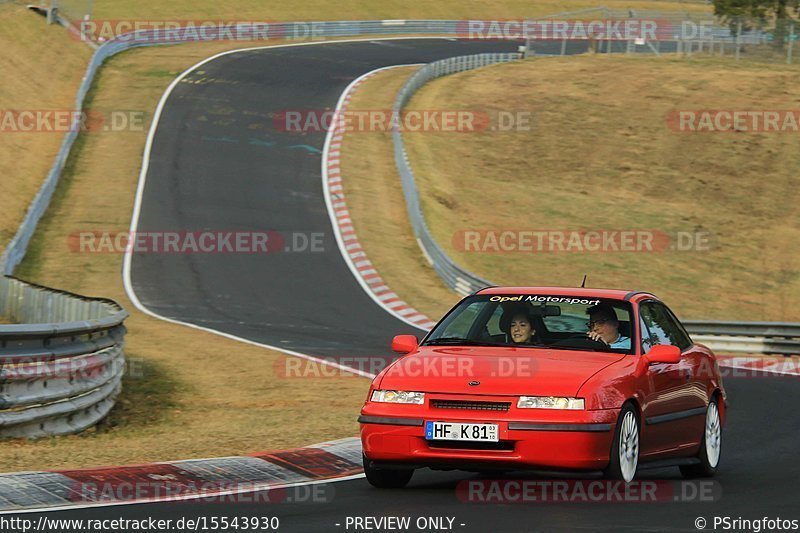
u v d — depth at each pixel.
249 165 139.00
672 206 140.12
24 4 183.12
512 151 157.62
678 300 110.19
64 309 61.72
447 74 197.38
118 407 49.38
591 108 173.00
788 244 128.12
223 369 62.81
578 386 28.91
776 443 43.19
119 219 117.25
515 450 28.44
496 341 32.72
